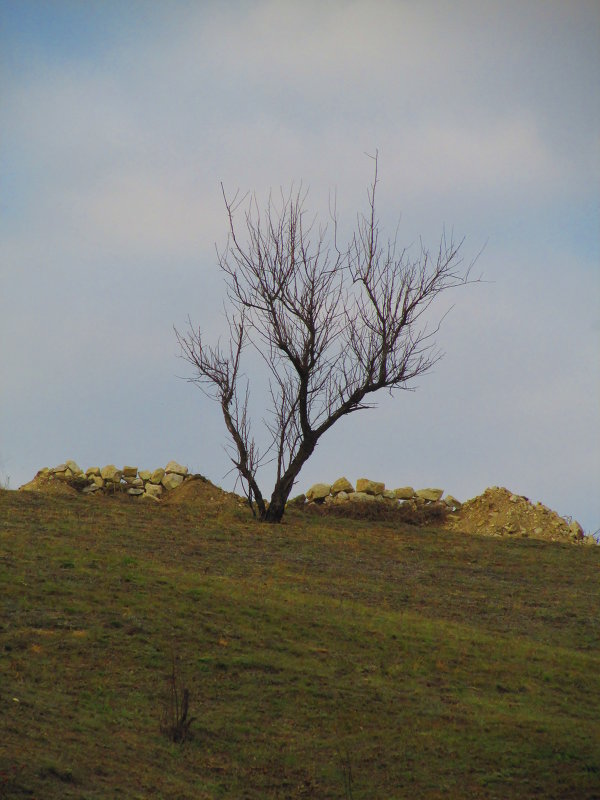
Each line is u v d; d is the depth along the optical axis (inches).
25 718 1528.1
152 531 3191.4
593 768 1582.2
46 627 1989.4
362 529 3688.5
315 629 2202.3
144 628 2041.1
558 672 2103.8
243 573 2746.1
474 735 1710.1
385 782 1542.8
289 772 1558.8
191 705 1752.0
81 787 1332.4
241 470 3659.0
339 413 3654.0
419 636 2241.6
